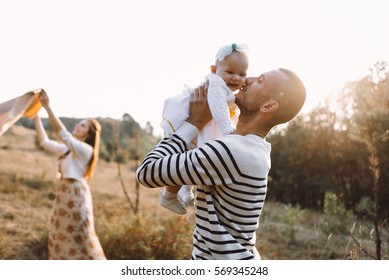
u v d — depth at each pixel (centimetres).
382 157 531
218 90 180
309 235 588
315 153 843
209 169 162
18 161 1215
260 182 169
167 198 199
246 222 170
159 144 177
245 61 203
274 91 171
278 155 932
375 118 458
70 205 465
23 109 337
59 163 480
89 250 466
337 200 634
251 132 178
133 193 1000
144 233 569
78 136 495
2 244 573
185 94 191
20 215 738
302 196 857
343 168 754
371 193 661
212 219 169
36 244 606
